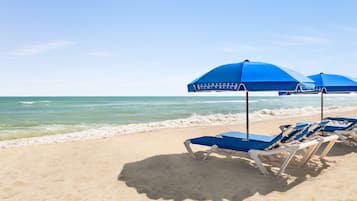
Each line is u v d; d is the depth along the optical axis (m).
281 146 5.35
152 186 4.85
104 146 8.05
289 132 5.48
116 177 5.39
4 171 5.84
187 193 4.50
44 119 22.06
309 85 5.26
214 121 15.90
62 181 5.25
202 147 7.84
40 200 4.41
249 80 4.70
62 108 40.75
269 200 4.17
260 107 36.31
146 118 21.52
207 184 4.83
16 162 6.46
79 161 6.51
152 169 5.77
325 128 7.89
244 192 4.46
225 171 5.44
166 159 6.46
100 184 5.05
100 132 12.38
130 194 4.55
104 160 6.57
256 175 5.21
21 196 4.57
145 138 9.55
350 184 4.72
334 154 6.80
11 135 12.45
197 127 13.05
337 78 8.11
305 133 5.69
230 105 45.00
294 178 5.07
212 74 5.40
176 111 29.86
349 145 7.66
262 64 5.32
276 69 5.14
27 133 13.16
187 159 6.38
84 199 4.41
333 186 4.65
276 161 6.11
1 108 41.19
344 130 7.58
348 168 5.63
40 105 52.47
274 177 5.09
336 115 18.44
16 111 33.72
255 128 12.22
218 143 5.70
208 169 5.59
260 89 4.60
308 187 4.63
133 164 6.19
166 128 13.29
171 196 4.41
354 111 21.67
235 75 4.97
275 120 15.96
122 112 29.38
